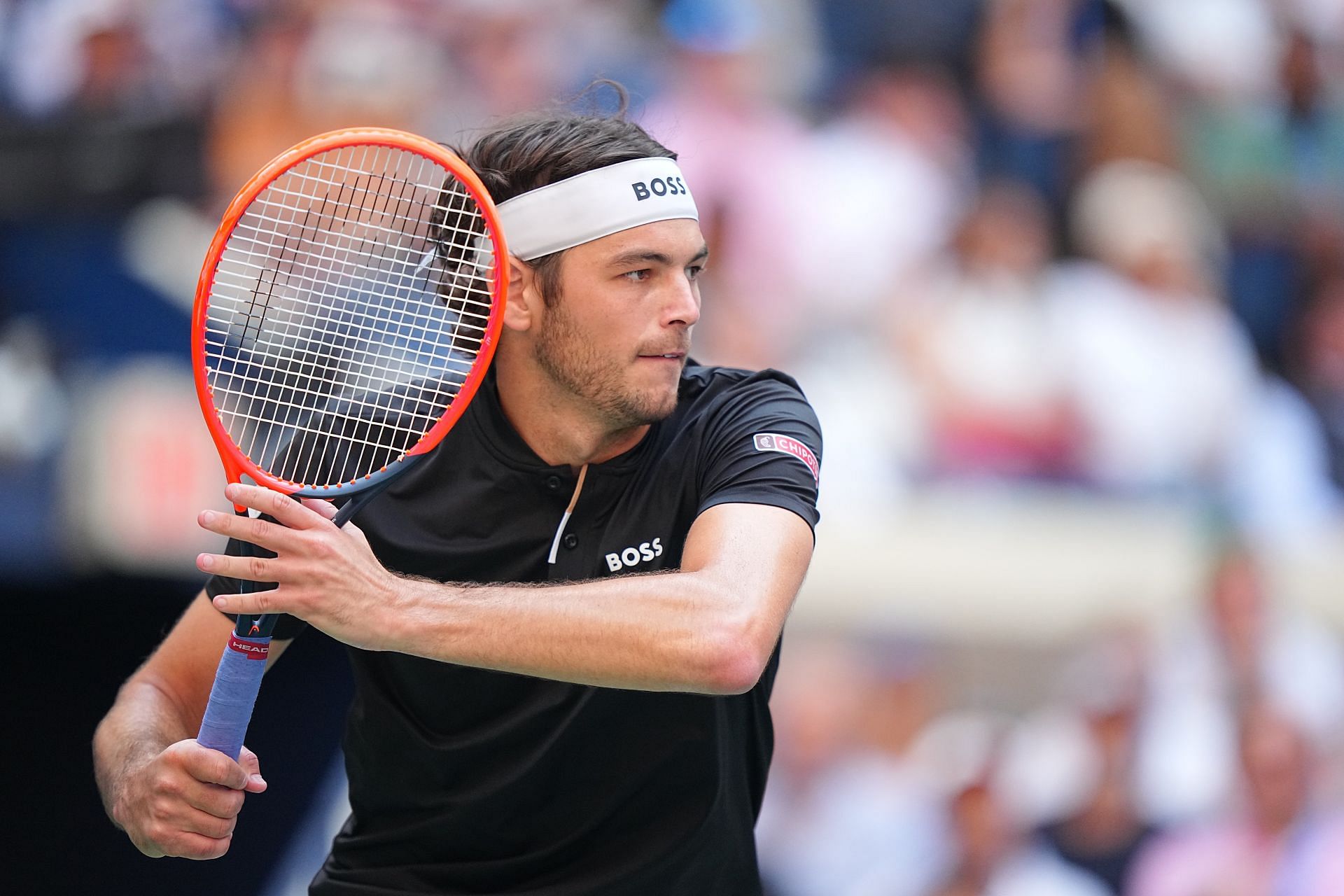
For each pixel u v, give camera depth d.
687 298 8.45
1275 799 25.39
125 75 24.06
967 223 27.97
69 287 23.39
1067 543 26.23
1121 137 29.28
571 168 8.50
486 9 25.97
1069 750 25.05
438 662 8.69
